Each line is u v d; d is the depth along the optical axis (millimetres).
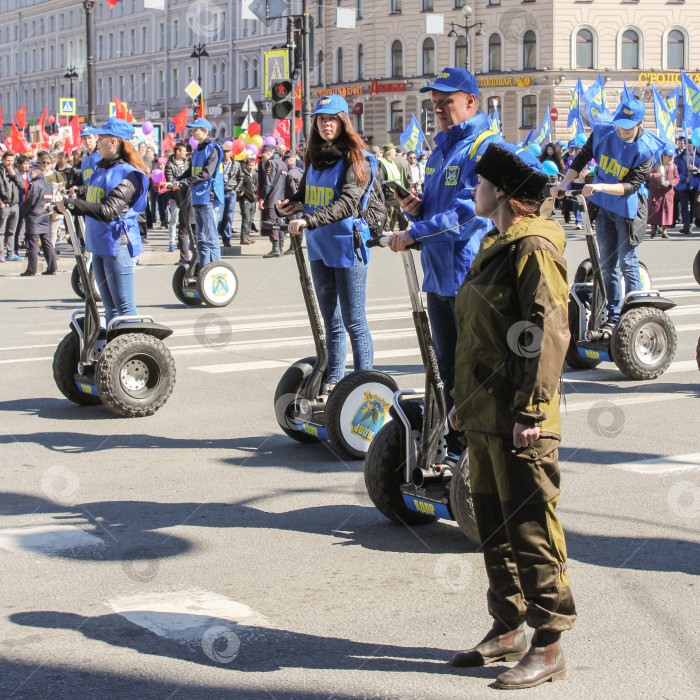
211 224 13094
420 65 40812
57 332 11195
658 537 4719
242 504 5262
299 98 20188
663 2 33656
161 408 7527
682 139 23703
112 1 22297
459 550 4559
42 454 6285
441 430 4664
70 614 3861
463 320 3279
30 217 17547
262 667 3402
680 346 9852
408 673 3359
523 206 3238
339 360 6254
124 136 7203
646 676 3338
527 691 3229
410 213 4895
